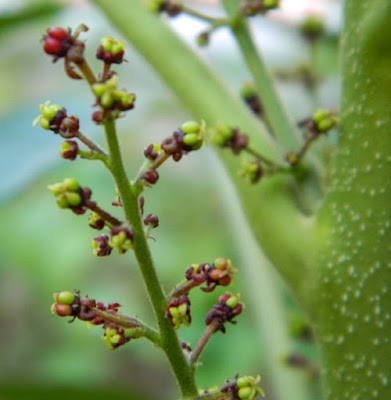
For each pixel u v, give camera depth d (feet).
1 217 1.90
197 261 1.97
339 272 0.83
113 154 0.69
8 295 2.39
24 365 2.31
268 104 0.92
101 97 0.67
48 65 2.28
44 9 1.38
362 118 0.81
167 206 2.13
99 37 1.51
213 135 0.87
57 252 1.90
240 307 0.74
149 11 0.95
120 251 0.69
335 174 0.83
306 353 1.16
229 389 0.72
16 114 1.16
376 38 0.79
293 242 0.85
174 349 0.72
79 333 1.97
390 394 0.83
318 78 1.20
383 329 0.82
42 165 1.13
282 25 1.52
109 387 1.09
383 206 0.81
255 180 0.87
